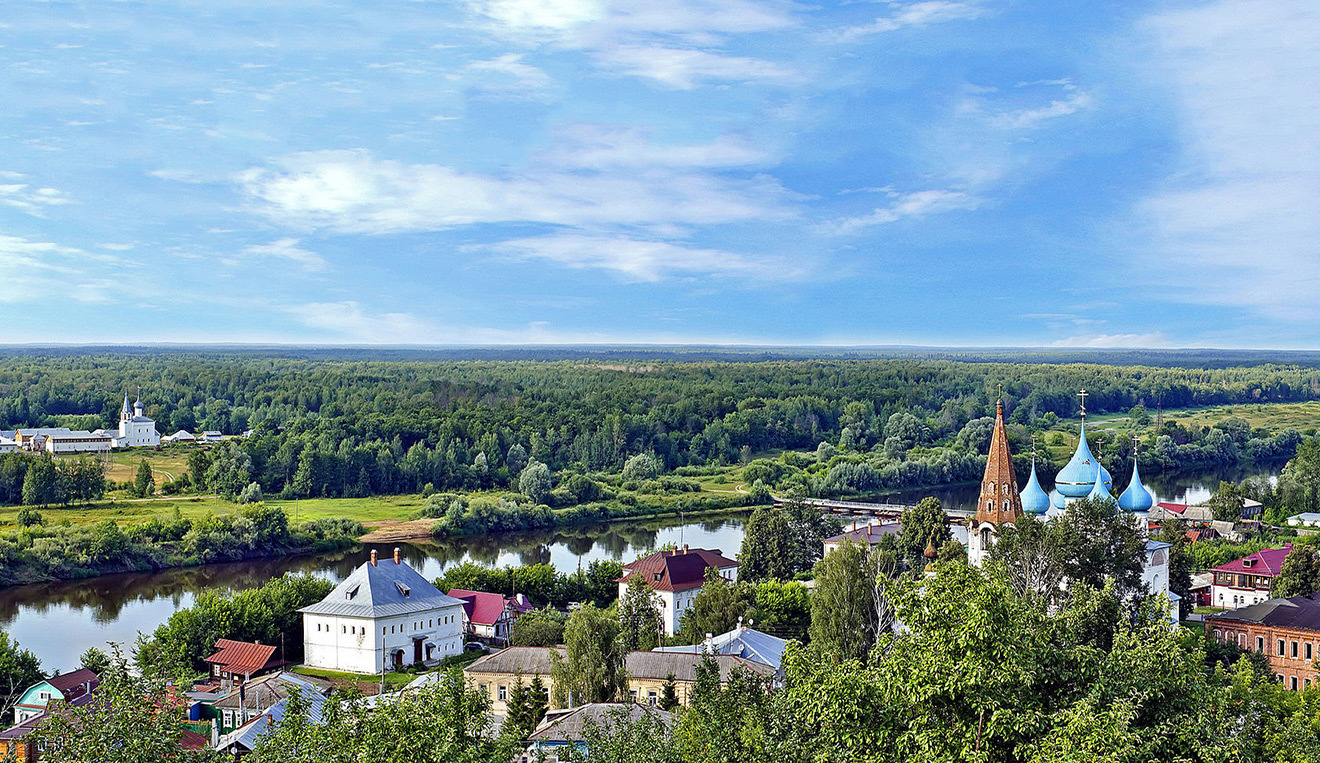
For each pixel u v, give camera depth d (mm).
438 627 155625
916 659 46094
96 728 48125
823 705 47469
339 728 52125
